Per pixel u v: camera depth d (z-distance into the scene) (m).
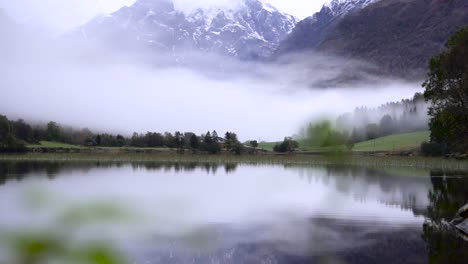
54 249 1.82
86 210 1.91
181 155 131.62
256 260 19.41
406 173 76.00
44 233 1.83
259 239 23.31
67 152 124.88
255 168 94.31
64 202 1.92
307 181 60.91
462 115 44.19
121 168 85.75
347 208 35.09
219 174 73.56
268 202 38.03
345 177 68.19
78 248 1.82
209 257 19.27
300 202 38.38
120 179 48.00
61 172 64.19
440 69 45.34
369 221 29.31
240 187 50.94
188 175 67.94
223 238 23.14
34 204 1.92
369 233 25.41
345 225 27.89
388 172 79.56
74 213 1.89
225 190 46.88
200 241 3.49
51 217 1.87
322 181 60.94
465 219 27.02
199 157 122.81
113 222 1.92
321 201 39.25
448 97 45.84
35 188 2.02
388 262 19.27
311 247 21.92
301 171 84.12
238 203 36.78
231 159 108.56
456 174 73.00
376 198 41.47
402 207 35.59
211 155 121.31
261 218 29.67
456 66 44.25
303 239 23.56
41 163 98.06
